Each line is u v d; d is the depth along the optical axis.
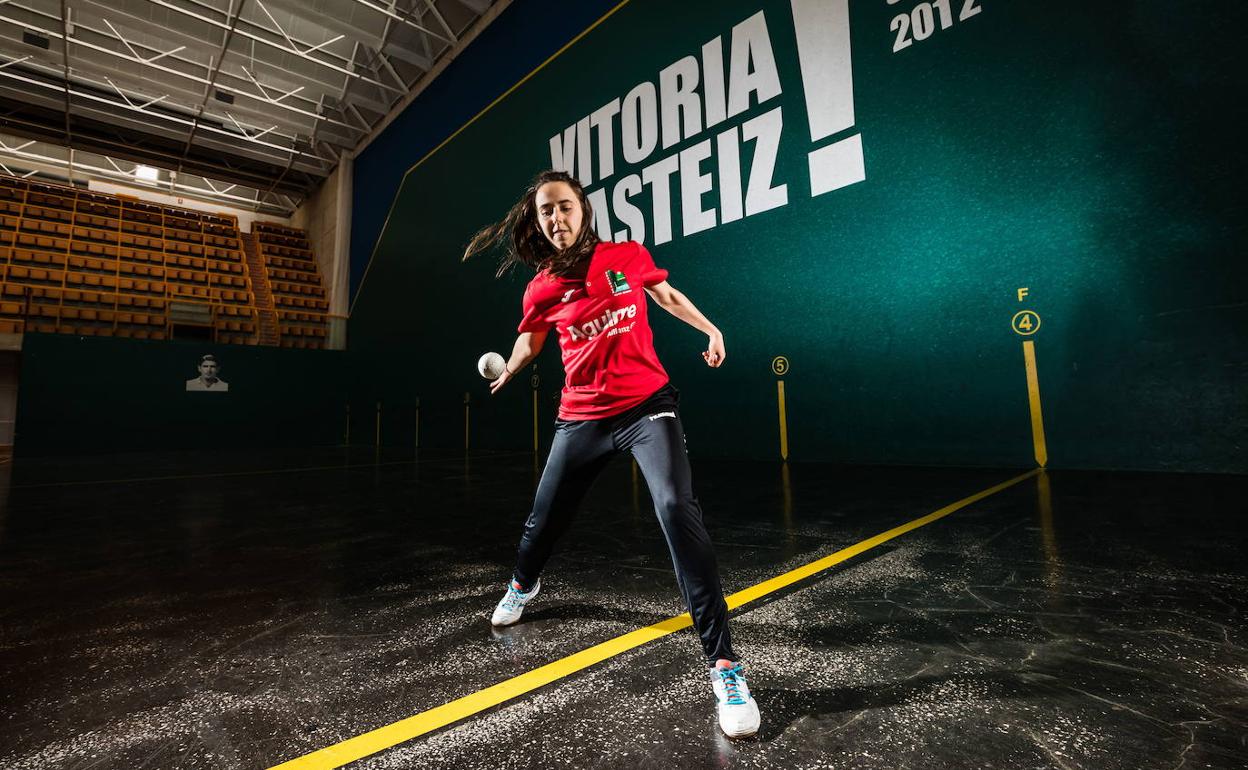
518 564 1.71
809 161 6.14
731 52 6.82
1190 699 1.20
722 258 6.88
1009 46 4.89
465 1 10.77
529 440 9.69
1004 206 4.90
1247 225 3.86
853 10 5.84
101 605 2.00
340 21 11.41
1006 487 3.87
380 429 13.70
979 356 5.02
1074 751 1.03
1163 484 3.64
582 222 1.47
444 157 12.02
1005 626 1.60
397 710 1.24
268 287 16.86
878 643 1.52
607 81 8.36
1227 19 3.94
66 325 12.90
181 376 13.02
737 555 2.45
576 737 1.12
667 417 1.38
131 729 1.18
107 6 11.05
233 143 16.33
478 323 10.90
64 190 17.73
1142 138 4.26
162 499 4.69
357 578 2.29
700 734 1.13
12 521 3.73
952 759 1.02
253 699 1.31
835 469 5.37
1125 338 4.31
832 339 5.96
